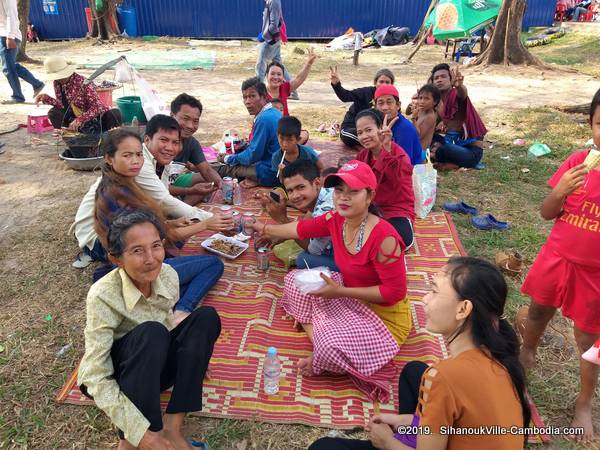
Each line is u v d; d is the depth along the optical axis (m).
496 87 11.46
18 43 9.12
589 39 17.36
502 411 1.64
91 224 3.76
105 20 18.03
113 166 3.33
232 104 9.70
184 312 3.43
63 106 7.02
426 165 4.84
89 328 2.29
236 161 5.78
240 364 3.10
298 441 2.63
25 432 2.67
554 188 2.54
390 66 14.35
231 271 4.09
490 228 4.91
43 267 4.16
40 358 3.18
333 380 3.01
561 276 2.60
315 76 12.74
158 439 2.17
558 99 10.26
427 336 3.39
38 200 5.43
